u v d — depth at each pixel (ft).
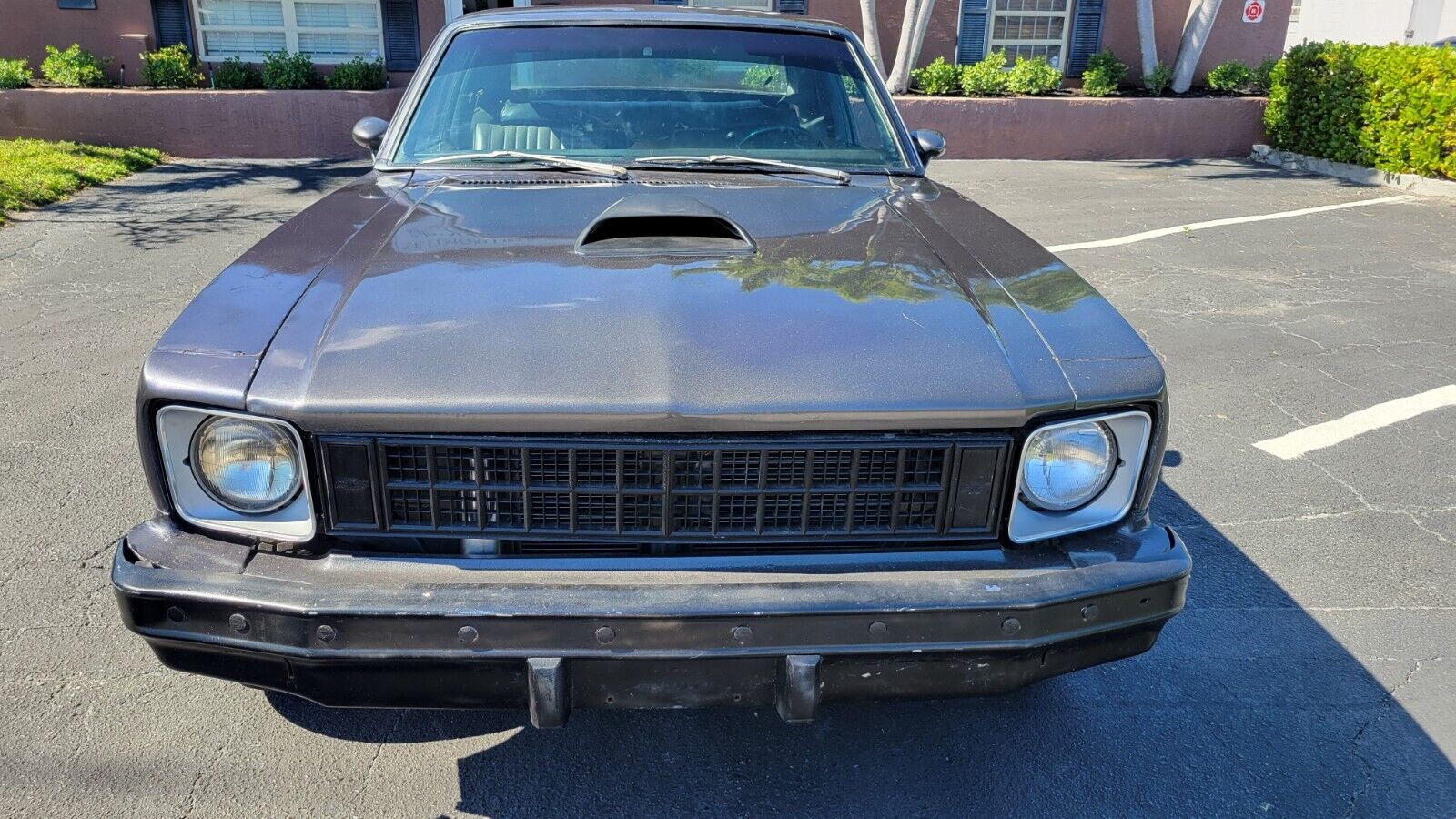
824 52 11.39
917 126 40.09
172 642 6.40
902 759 8.50
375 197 9.27
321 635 6.19
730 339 6.61
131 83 39.60
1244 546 12.02
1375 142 36.50
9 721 8.51
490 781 8.10
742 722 8.92
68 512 11.93
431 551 6.61
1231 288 22.84
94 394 15.43
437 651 6.21
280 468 6.36
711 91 10.80
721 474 6.40
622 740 8.64
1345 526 12.50
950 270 7.79
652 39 11.07
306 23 40.57
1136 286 23.00
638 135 10.44
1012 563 6.72
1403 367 17.94
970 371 6.53
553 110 10.53
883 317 6.98
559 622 6.20
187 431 6.43
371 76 38.58
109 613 10.06
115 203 29.01
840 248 8.07
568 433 6.23
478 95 10.62
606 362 6.39
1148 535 7.06
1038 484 6.70
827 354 6.55
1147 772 8.40
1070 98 40.88
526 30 11.14
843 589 6.40
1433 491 13.38
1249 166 40.37
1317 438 15.02
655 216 8.14
